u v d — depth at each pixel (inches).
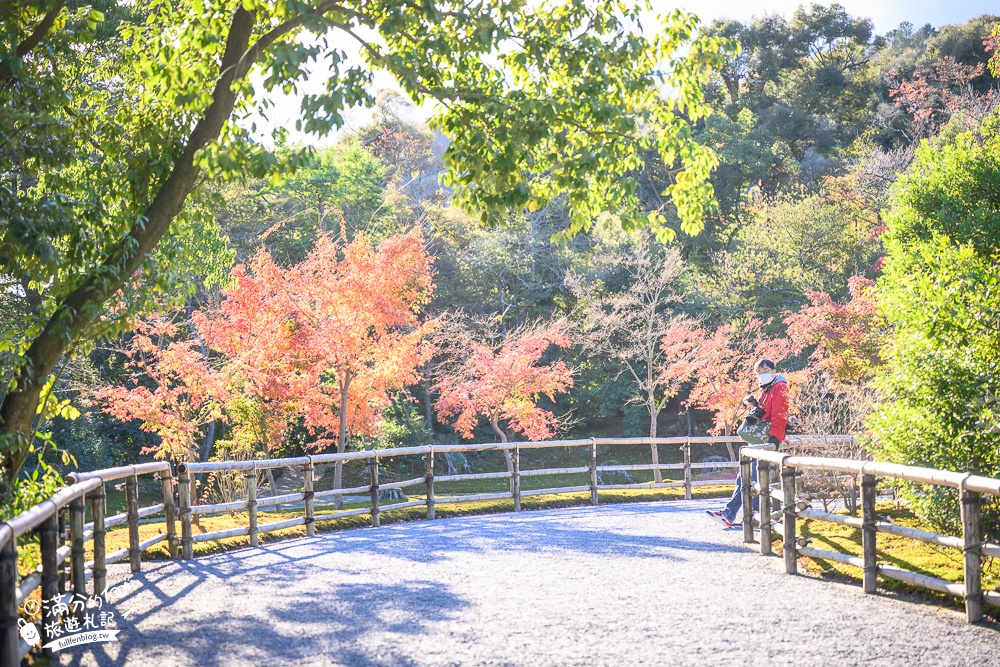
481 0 285.4
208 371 680.4
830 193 1373.0
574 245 1299.2
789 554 283.4
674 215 1427.2
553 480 1143.6
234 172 259.4
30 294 541.0
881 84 1908.2
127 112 309.3
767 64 1929.1
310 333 663.8
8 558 158.7
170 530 336.8
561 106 291.0
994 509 255.1
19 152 277.4
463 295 1180.5
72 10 546.3
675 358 1057.5
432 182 1596.9
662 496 623.2
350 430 754.8
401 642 199.3
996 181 488.4
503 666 179.8
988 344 285.3
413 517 505.0
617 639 199.6
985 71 1658.5
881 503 421.1
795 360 1077.8
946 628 203.3
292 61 241.9
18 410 256.8
